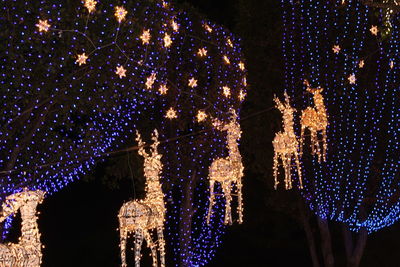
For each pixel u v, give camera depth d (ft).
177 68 49.29
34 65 38.70
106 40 38.24
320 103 46.88
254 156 71.20
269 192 75.56
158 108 54.39
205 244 69.36
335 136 63.31
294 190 67.26
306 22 64.13
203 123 52.70
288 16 65.00
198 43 51.93
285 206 68.49
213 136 53.57
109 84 40.06
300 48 64.44
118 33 38.40
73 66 39.96
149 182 34.32
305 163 64.80
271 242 82.43
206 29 52.06
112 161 59.93
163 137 55.11
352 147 64.03
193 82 42.24
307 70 63.82
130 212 32.60
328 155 63.72
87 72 39.60
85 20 37.06
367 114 64.08
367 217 68.13
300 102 63.21
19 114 37.93
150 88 40.93
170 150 55.11
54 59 37.76
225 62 52.11
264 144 67.00
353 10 62.44
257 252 81.41
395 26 58.59
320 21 63.52
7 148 41.06
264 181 69.67
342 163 63.26
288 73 65.10
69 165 44.16
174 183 58.90
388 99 63.72
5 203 29.84
